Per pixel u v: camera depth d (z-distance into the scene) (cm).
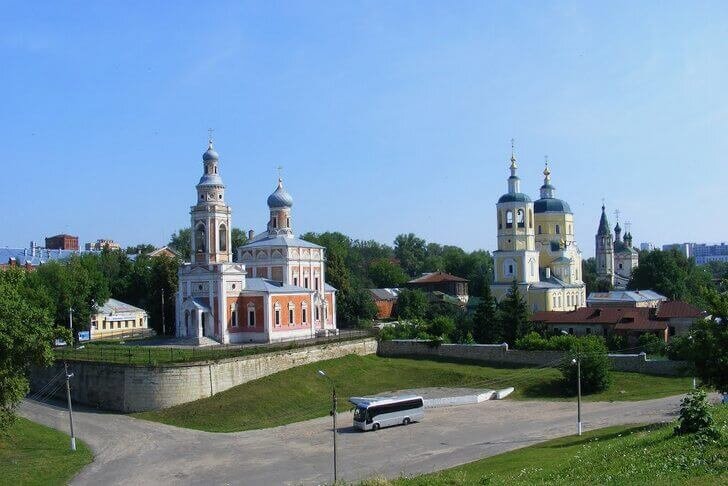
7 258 19312
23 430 7219
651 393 8794
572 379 9000
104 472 6128
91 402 8812
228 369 8856
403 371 10244
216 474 6031
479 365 10525
